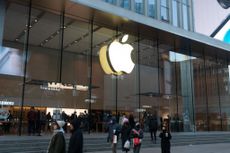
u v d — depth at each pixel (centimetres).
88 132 2009
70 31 2088
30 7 1841
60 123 582
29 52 2136
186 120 2597
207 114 2812
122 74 2309
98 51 2197
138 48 2377
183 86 2677
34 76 2153
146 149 1525
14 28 1894
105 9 1888
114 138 1218
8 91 1995
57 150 553
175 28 2334
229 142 2142
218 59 3128
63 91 2356
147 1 2866
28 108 2023
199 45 2627
